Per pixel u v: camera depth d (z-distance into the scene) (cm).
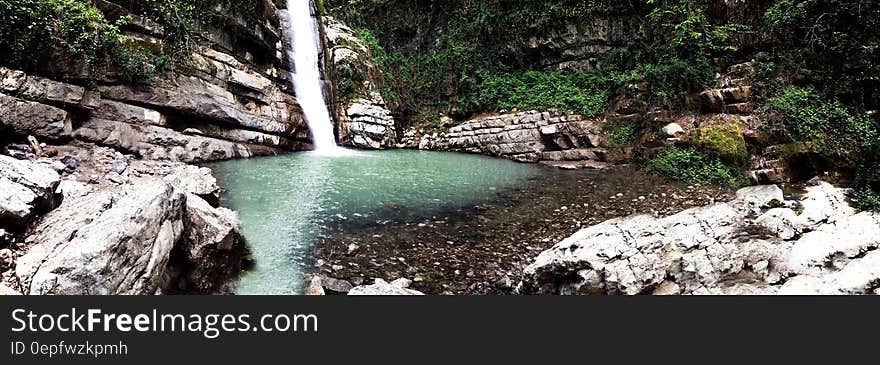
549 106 1564
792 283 470
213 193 719
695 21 1263
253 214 772
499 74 1777
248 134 1264
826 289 454
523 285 557
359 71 1711
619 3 1593
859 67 1070
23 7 784
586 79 1609
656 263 514
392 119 1727
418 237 732
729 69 1241
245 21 1299
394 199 934
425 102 1898
